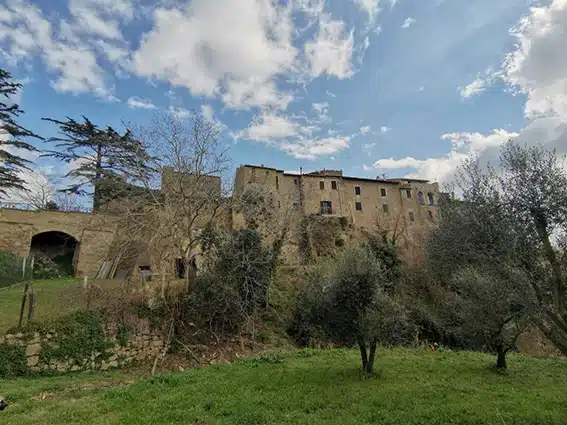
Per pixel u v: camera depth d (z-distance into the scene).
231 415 8.36
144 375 15.18
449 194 9.27
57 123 32.91
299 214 37.62
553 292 7.08
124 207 22.38
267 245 27.58
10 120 28.75
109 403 9.12
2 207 28.50
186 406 8.90
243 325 21.94
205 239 23.44
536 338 24.77
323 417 8.31
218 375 12.52
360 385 11.02
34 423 7.67
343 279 12.96
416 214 53.47
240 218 30.30
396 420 8.08
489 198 7.83
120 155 25.58
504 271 7.52
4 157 28.55
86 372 14.85
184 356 18.34
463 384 11.37
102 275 28.50
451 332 25.64
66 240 31.17
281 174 48.56
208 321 21.25
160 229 21.67
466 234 8.06
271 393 10.16
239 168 46.12
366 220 50.84
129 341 17.02
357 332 12.60
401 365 14.14
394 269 32.66
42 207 34.53
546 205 7.05
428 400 9.58
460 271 10.88
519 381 12.08
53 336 14.60
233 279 22.41
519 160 7.60
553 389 11.07
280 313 25.27
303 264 34.62
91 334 15.75
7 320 14.77
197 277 22.39
